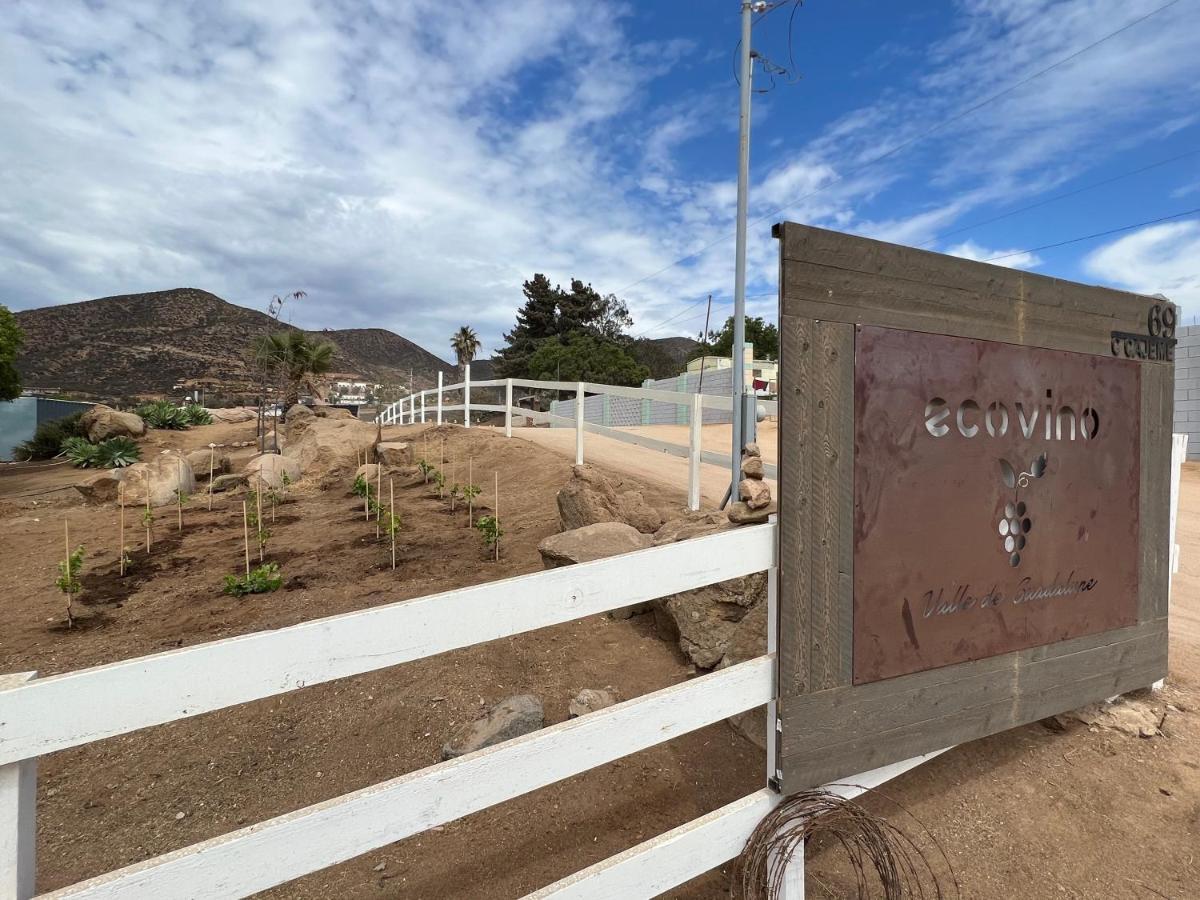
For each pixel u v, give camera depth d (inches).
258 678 53.6
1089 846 96.0
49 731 46.2
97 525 348.5
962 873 90.9
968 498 97.4
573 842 95.1
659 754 117.0
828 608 83.7
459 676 140.8
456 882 87.2
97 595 220.2
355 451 507.5
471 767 63.0
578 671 144.0
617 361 2022.6
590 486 211.8
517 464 406.3
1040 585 106.7
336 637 56.8
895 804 103.0
